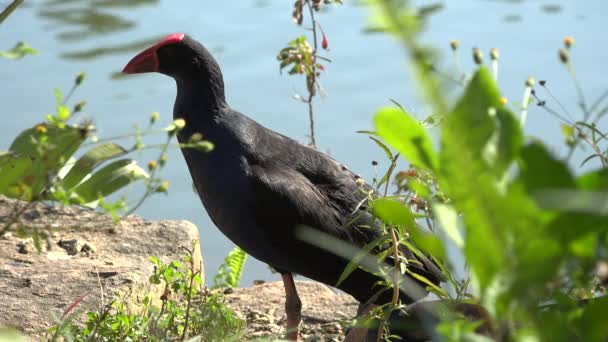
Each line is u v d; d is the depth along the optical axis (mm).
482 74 3422
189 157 9383
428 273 9031
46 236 5648
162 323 8102
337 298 10945
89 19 20188
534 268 3414
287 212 9023
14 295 9156
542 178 3361
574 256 3535
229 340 7078
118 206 5621
